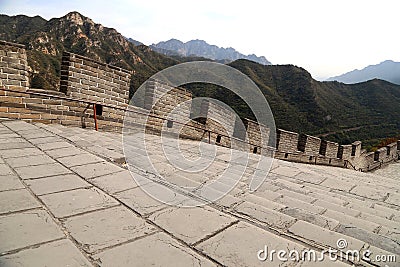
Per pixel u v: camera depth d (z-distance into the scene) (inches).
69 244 66.8
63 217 79.8
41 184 103.8
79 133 218.4
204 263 62.2
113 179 113.2
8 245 64.7
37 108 224.4
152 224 78.4
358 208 145.2
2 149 147.8
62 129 220.2
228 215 86.1
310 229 85.2
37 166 124.3
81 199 92.5
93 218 80.2
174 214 84.7
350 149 504.4
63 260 60.8
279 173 224.7
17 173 114.1
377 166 599.8
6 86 209.6
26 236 68.9
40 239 68.1
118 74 273.0
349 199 166.4
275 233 77.4
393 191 207.8
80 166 127.7
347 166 506.6
